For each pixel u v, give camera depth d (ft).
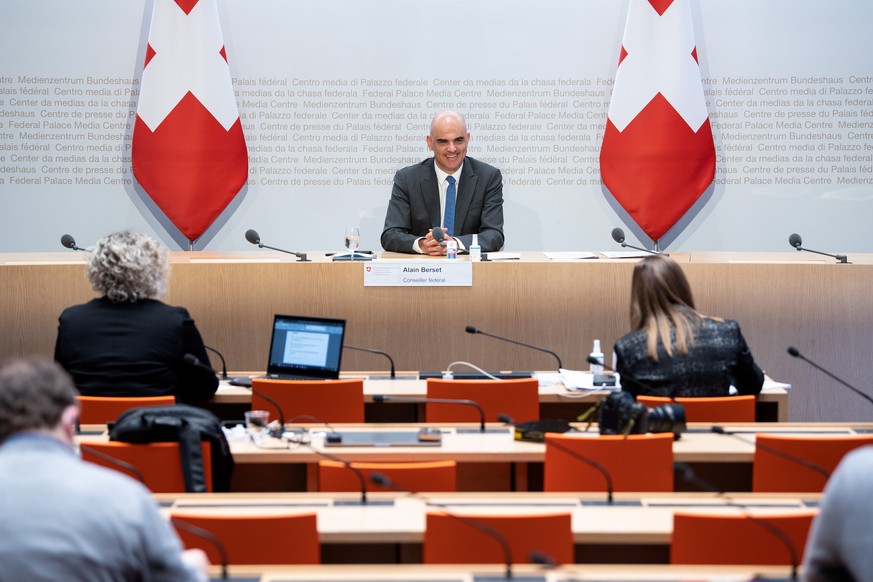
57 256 22.22
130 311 15.30
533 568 8.63
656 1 26.71
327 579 8.42
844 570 6.72
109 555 6.72
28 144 27.50
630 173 27.07
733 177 27.91
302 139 27.78
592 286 20.79
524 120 27.78
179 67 26.71
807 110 27.66
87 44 27.27
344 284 20.75
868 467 6.59
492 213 24.38
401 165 27.89
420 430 13.83
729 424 14.08
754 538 9.45
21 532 6.70
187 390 15.75
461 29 27.53
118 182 27.71
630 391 14.88
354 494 11.03
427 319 20.86
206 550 9.55
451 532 9.56
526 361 20.97
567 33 27.53
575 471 12.01
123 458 11.73
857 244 28.02
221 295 20.75
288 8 27.40
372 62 27.58
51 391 7.24
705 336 14.82
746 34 27.50
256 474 14.56
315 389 15.53
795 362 20.88
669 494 11.03
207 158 26.89
